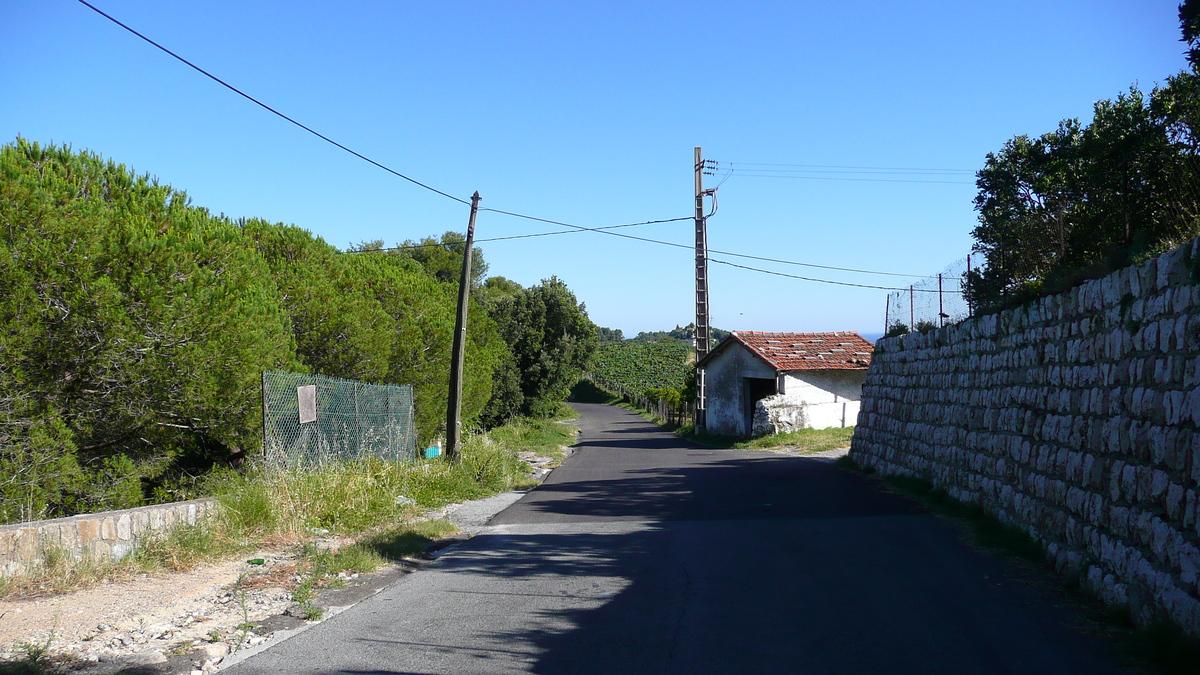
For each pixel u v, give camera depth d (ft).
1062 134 43.73
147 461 34.99
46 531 21.30
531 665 15.24
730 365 101.30
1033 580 21.22
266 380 33.45
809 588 20.83
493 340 104.83
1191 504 15.37
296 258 55.67
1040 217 37.32
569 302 147.54
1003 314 30.55
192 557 23.89
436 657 15.79
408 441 56.08
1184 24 29.99
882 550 25.45
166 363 32.76
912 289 46.98
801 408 88.28
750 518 32.96
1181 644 14.19
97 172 36.17
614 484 48.03
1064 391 23.86
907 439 44.39
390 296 66.54
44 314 29.07
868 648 15.83
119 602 19.44
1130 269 19.58
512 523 34.14
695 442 97.81
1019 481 27.20
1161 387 17.44
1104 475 20.08
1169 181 31.37
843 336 102.12
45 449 28.53
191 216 37.76
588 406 229.66
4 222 28.07
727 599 19.94
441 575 23.79
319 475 34.30
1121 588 17.78
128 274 31.48
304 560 24.82
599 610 19.27
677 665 15.08
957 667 14.65
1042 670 14.44
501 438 81.87
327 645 16.61
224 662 15.52
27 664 14.66
